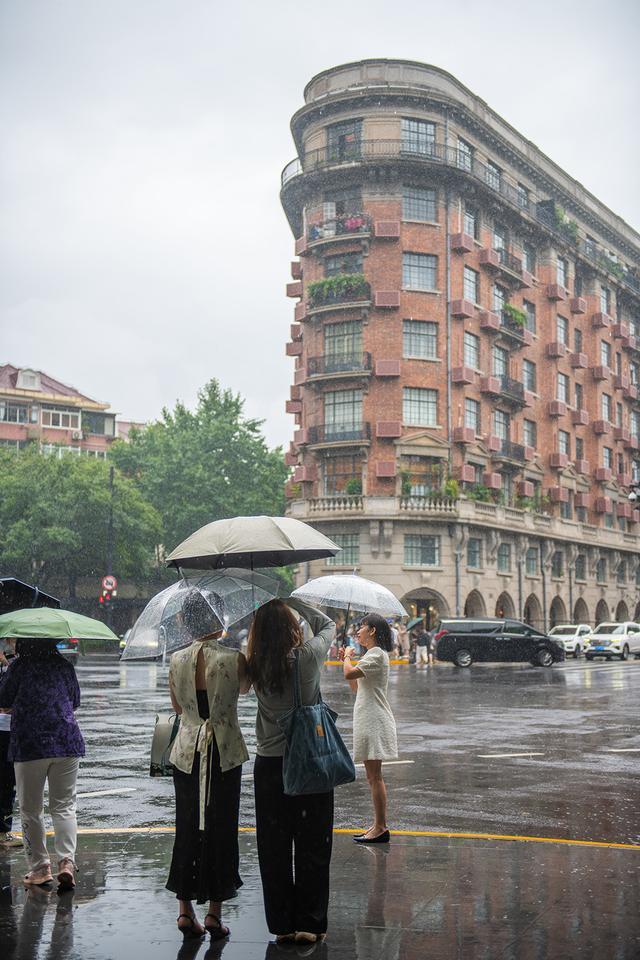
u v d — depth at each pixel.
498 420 53.00
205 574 5.95
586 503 60.91
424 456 47.72
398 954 5.00
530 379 56.81
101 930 5.43
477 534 49.78
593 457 63.12
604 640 47.44
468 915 5.64
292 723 5.34
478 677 31.20
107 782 10.78
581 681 29.00
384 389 47.28
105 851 7.35
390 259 47.75
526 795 9.88
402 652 44.12
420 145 48.53
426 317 48.06
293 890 5.36
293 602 5.68
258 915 5.76
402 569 46.75
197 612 5.50
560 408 57.81
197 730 5.52
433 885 6.29
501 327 51.50
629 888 6.20
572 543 59.22
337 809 9.15
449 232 49.06
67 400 76.88
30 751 6.44
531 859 7.00
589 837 7.89
